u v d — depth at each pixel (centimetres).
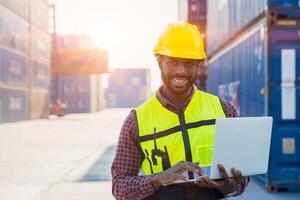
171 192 241
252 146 226
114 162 248
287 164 859
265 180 884
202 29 2136
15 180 1085
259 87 896
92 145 2000
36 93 5612
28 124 4200
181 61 235
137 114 247
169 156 238
